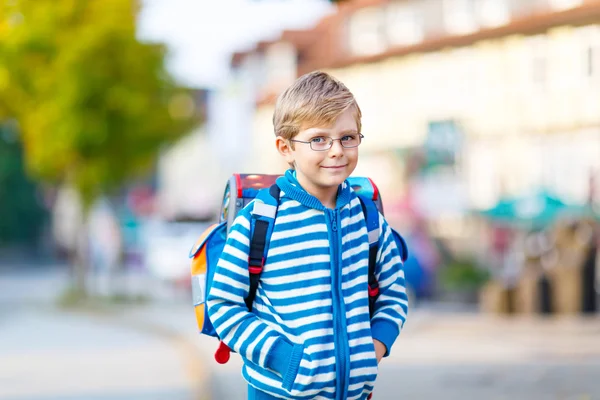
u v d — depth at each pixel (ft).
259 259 9.64
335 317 9.50
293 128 9.66
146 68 73.31
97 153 74.64
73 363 35.86
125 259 113.60
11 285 103.45
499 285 51.44
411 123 108.37
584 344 40.34
